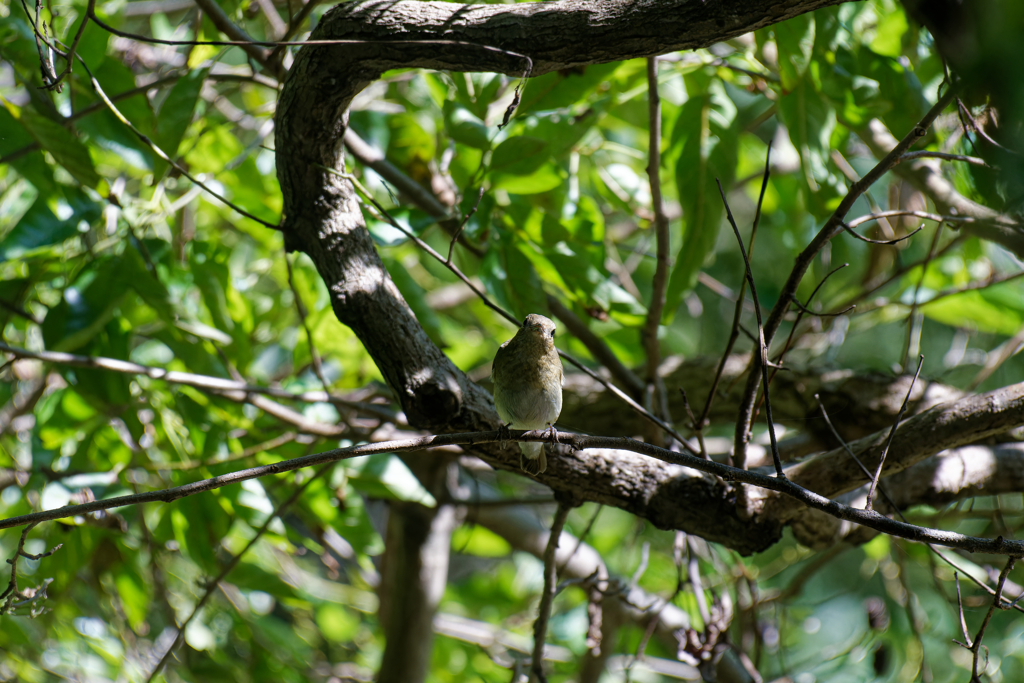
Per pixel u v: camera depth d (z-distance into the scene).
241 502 8.93
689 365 9.98
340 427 9.31
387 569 12.83
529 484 12.97
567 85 8.20
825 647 12.52
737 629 12.06
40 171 8.40
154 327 10.42
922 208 11.27
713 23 5.62
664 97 11.50
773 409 9.38
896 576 12.03
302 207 6.97
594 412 9.69
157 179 8.41
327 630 14.59
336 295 6.60
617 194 10.57
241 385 8.17
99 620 11.46
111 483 8.53
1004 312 10.31
